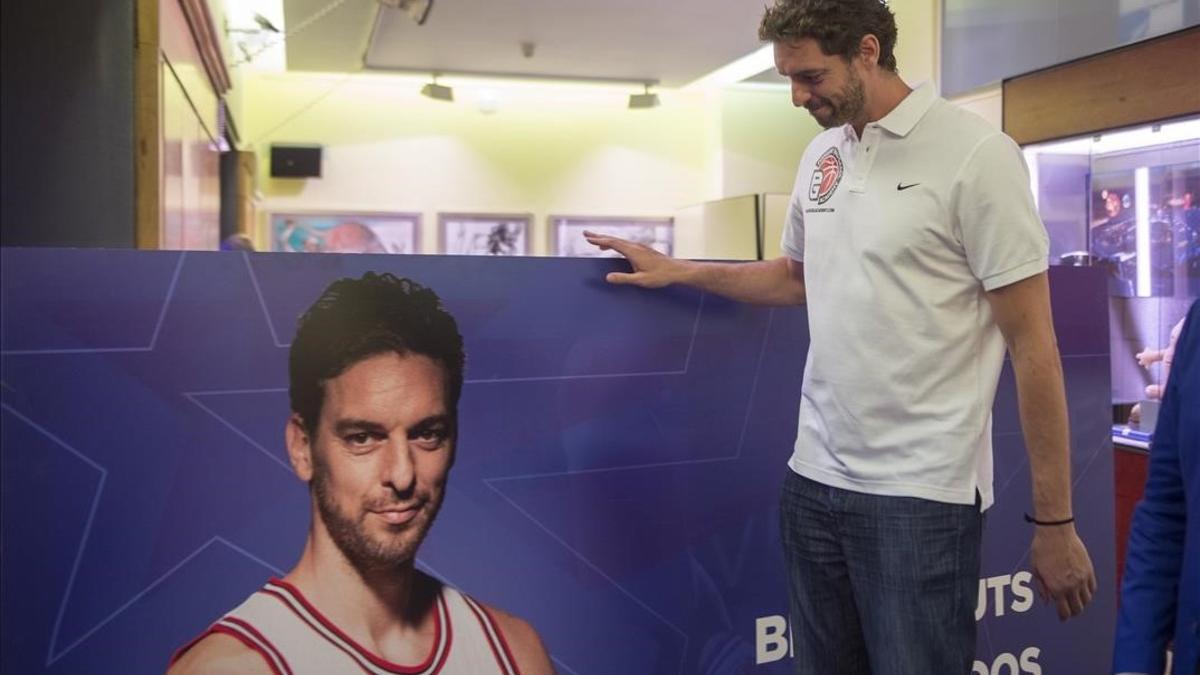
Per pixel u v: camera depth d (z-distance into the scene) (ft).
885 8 4.91
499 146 32.65
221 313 5.21
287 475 5.35
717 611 6.54
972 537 4.98
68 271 4.94
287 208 31.24
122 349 5.04
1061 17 14.33
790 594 5.65
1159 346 13.30
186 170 11.46
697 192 34.12
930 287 4.87
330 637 5.44
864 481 5.03
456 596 5.76
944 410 4.90
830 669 5.50
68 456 4.97
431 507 5.67
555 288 5.97
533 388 5.92
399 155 31.96
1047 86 14.73
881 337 4.93
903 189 4.86
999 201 4.68
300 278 5.34
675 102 33.88
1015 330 4.82
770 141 32.94
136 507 5.09
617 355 6.16
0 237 6.56
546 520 6.00
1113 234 13.89
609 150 33.47
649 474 6.30
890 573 4.93
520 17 21.63
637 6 20.61
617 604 6.22
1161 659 3.96
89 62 6.65
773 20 4.90
